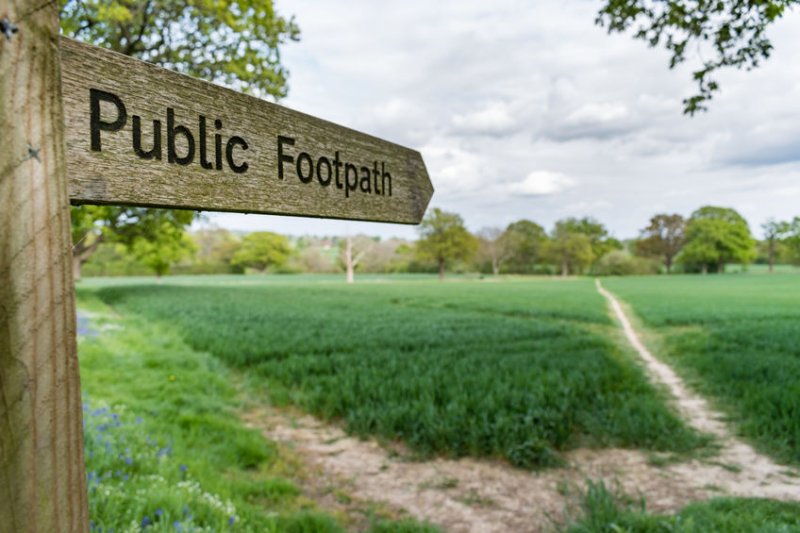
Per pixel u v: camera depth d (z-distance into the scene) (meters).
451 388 7.63
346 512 4.70
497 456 5.99
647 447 6.22
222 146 1.13
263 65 8.65
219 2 6.25
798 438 5.83
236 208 1.16
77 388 0.74
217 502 3.69
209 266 96.38
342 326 16.91
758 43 5.49
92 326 13.81
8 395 0.66
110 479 3.65
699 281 66.81
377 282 73.75
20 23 0.68
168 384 8.02
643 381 9.16
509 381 7.98
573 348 12.66
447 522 4.59
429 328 16.50
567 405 6.84
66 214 0.74
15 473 0.66
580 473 5.55
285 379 9.11
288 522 4.04
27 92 0.69
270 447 6.20
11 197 0.67
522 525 4.53
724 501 4.46
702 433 6.64
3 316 0.65
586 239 95.94
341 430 7.02
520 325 17.92
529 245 98.88
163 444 5.06
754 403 7.16
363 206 1.60
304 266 101.56
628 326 20.41
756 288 47.03
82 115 0.86
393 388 7.97
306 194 1.37
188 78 1.06
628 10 5.79
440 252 83.50
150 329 15.63
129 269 87.88
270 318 19.72
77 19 6.47
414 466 5.80
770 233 95.50
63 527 0.71
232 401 8.06
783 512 4.21
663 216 98.94
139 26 7.70
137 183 0.95
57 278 0.71
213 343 12.57
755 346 12.17
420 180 1.95
